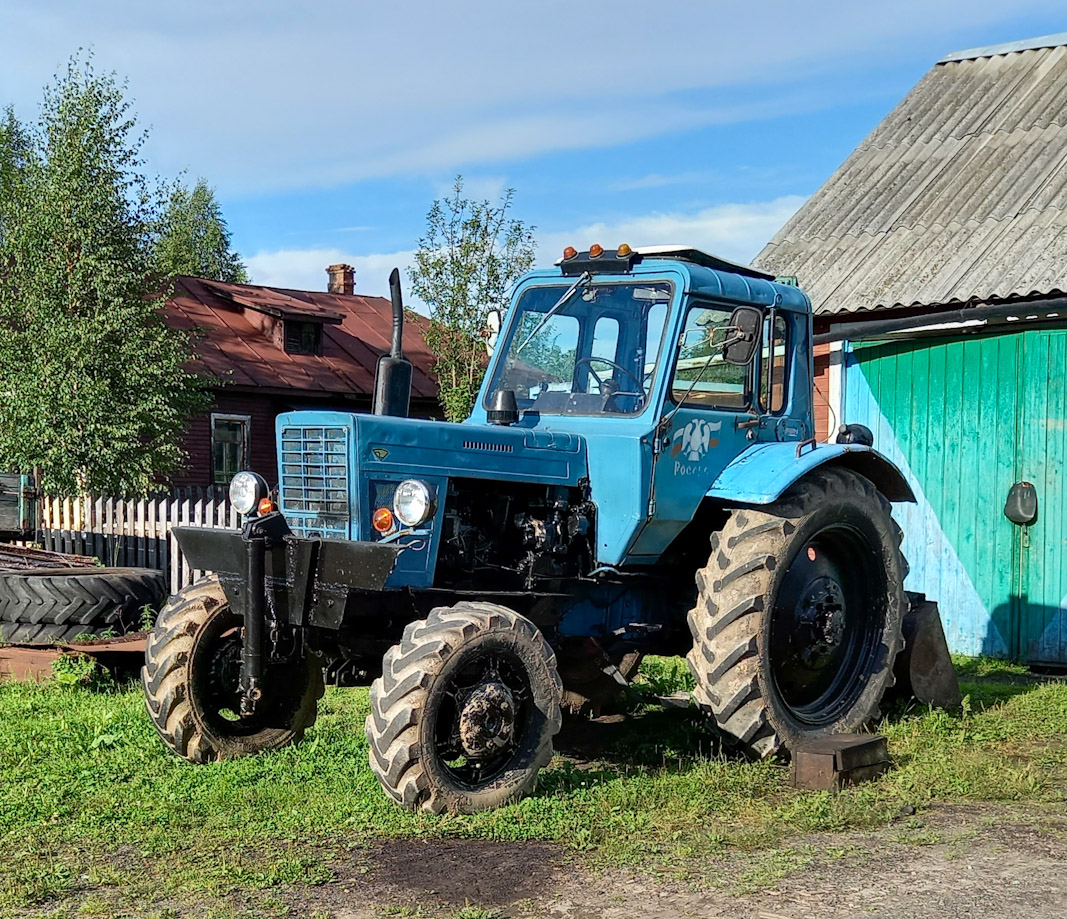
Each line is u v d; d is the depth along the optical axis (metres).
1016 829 4.86
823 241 11.39
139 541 12.83
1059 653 9.77
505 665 5.20
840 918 3.82
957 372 10.38
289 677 6.21
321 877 4.23
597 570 5.95
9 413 16.22
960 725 6.90
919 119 12.76
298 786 5.41
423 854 4.50
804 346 6.92
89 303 17.00
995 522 10.16
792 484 6.27
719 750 6.08
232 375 22.16
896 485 7.11
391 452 5.32
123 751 6.06
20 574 8.57
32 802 5.12
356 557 4.97
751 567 5.88
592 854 4.50
